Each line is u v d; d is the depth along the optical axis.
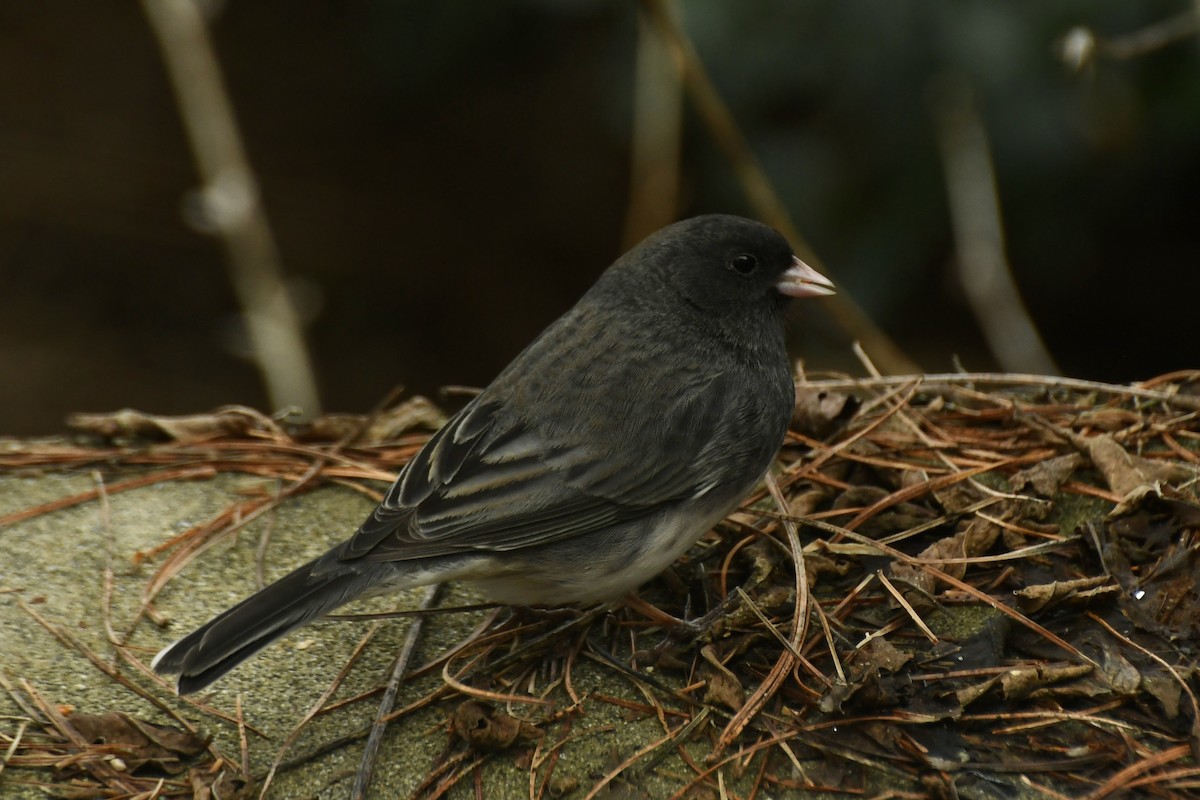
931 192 13.01
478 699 6.80
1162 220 14.86
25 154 20.03
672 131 12.33
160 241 19.64
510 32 16.05
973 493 7.86
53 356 18.22
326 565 6.62
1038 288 14.80
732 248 7.78
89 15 21.61
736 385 7.48
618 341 7.47
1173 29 10.17
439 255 19.30
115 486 8.79
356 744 6.62
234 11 21.09
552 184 19.66
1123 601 6.86
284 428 9.38
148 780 6.40
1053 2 11.94
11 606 7.60
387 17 16.08
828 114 12.92
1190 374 8.85
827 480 8.23
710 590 7.52
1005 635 6.80
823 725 6.43
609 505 7.02
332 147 20.08
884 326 13.81
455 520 6.86
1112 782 6.06
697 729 6.50
